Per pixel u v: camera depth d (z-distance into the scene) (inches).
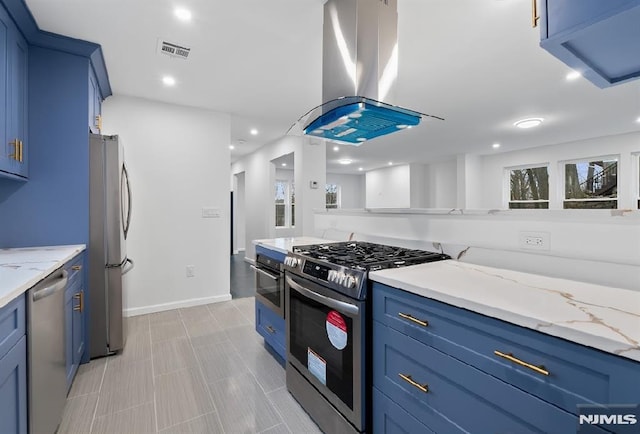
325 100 73.1
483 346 36.5
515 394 33.4
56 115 88.1
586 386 28.0
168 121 137.6
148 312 133.3
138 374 84.5
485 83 121.6
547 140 218.4
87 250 91.1
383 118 69.1
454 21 81.2
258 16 78.0
